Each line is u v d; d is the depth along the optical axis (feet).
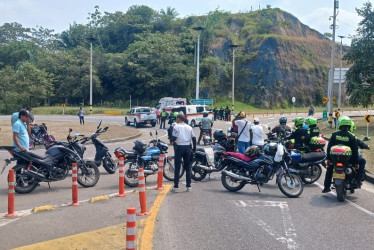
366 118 85.92
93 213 27.55
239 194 34.42
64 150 35.76
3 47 312.29
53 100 264.11
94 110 225.35
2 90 243.60
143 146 38.17
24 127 34.83
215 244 21.35
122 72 266.36
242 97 281.95
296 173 34.30
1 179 40.96
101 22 346.13
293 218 26.84
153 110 137.90
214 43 298.76
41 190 35.88
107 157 44.57
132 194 33.99
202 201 31.45
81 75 262.47
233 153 35.78
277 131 46.06
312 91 294.66
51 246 20.56
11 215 26.76
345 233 23.65
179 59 256.52
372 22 116.47
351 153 32.09
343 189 31.91
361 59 115.34
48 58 267.59
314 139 39.50
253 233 23.36
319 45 319.88
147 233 22.71
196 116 128.88
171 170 40.68
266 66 285.84
